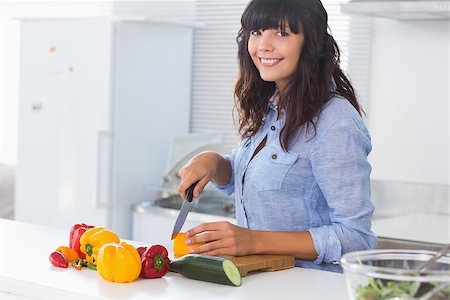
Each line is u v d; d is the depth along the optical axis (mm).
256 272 2156
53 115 4594
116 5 5219
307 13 2256
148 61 4566
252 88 2432
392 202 4102
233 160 2588
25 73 4672
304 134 2273
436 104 4047
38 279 2037
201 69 4941
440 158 4051
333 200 2227
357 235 2207
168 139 4734
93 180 4480
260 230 2266
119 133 4441
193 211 4250
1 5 5914
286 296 1925
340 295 1941
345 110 2252
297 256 2234
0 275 2070
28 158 4703
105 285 1987
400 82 4133
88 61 4457
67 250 2225
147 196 4598
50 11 5570
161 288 1971
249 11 2295
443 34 4004
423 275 1589
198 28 4941
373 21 4195
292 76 2318
